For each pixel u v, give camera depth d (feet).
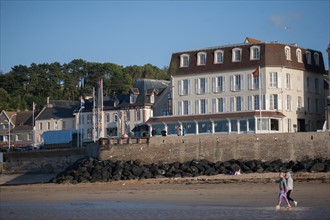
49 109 511.81
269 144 284.61
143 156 312.09
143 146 312.29
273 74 347.97
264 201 192.03
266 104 345.31
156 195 221.46
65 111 496.64
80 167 300.81
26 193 256.73
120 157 316.40
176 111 373.81
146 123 376.68
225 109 357.61
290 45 358.23
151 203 199.93
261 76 347.97
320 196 195.72
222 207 182.19
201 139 299.58
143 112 424.87
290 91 352.49
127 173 286.05
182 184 249.55
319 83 377.09
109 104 451.12
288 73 352.69
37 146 461.78
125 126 432.25
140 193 230.48
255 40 385.70
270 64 346.74
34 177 342.64
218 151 294.87
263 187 224.33
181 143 304.09
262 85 347.56
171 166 289.74
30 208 200.54
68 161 346.54
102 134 443.73
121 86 651.66
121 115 433.48
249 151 288.51
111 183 272.31
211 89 363.15
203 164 285.43
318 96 374.84
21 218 175.73
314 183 226.99
